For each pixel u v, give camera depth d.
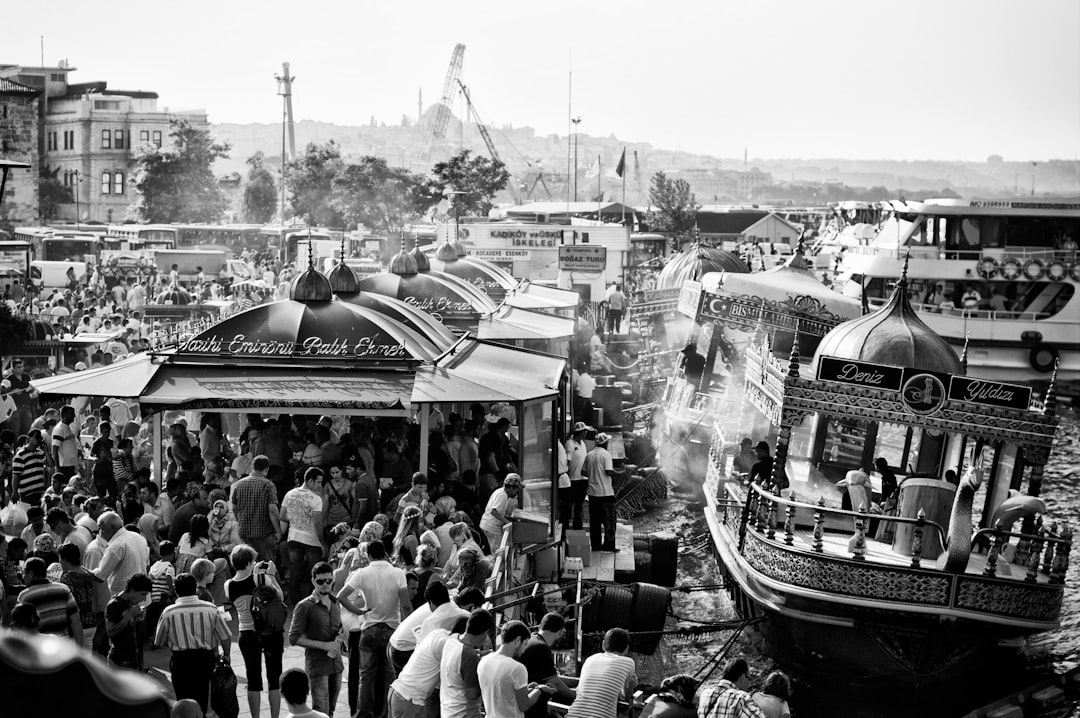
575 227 60.81
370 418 23.06
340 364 21.14
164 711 2.29
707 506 27.59
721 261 55.59
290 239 84.38
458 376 21.22
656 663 20.44
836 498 22.78
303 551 16.98
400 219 105.88
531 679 11.50
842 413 19.42
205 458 21.97
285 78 101.31
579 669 17.47
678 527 29.34
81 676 2.25
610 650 11.44
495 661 10.84
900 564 18.45
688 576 25.45
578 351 42.16
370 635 13.09
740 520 21.66
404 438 22.12
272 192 129.50
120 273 67.69
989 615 17.83
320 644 12.75
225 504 16.64
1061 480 36.41
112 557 13.89
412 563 15.27
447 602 12.43
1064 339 47.47
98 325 41.00
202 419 22.98
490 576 16.19
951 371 20.66
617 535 25.22
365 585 13.09
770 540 19.20
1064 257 47.19
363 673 13.16
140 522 16.98
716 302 33.97
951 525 17.84
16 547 14.52
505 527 18.75
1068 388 47.75
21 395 26.67
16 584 14.37
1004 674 19.95
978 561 19.77
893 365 19.72
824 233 78.62
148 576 13.31
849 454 23.75
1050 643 21.95
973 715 18.08
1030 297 48.41
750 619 20.66
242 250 95.06
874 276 48.16
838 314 33.56
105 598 13.82
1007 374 47.62
